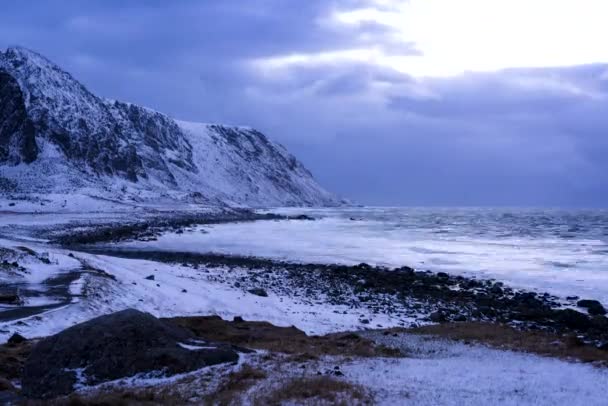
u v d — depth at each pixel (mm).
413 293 37094
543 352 19297
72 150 163750
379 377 14492
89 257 38844
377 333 23750
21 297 23812
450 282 41625
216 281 36125
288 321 25906
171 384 13500
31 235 65688
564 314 29266
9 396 13477
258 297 31078
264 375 14172
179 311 25625
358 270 46281
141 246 62844
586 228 112312
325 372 14836
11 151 139625
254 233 86875
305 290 36312
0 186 120562
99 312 23000
